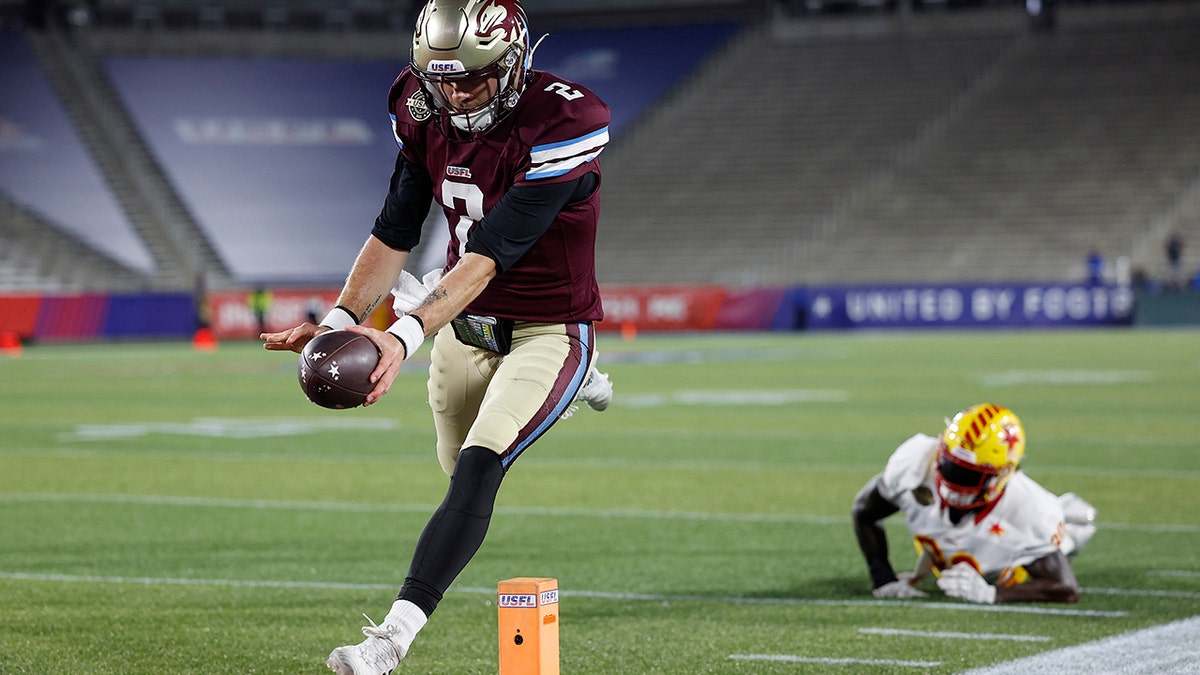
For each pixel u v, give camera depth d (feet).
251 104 484.33
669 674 52.44
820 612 63.41
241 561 76.59
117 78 476.95
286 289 420.77
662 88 490.90
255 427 156.46
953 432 62.23
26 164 443.73
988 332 382.01
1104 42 460.55
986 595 63.82
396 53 512.63
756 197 451.94
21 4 479.41
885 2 487.20
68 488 107.04
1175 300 380.78
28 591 68.08
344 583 70.38
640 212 458.50
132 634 58.85
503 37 41.91
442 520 41.37
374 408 182.29
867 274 426.10
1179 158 422.41
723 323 403.75
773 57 491.72
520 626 39.11
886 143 453.99
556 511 95.04
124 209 443.32
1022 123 444.96
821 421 156.87
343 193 472.44
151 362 293.43
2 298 373.61
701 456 126.31
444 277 42.16
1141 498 99.19
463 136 44.19
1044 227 418.10
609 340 369.30
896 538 84.38
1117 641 56.70
